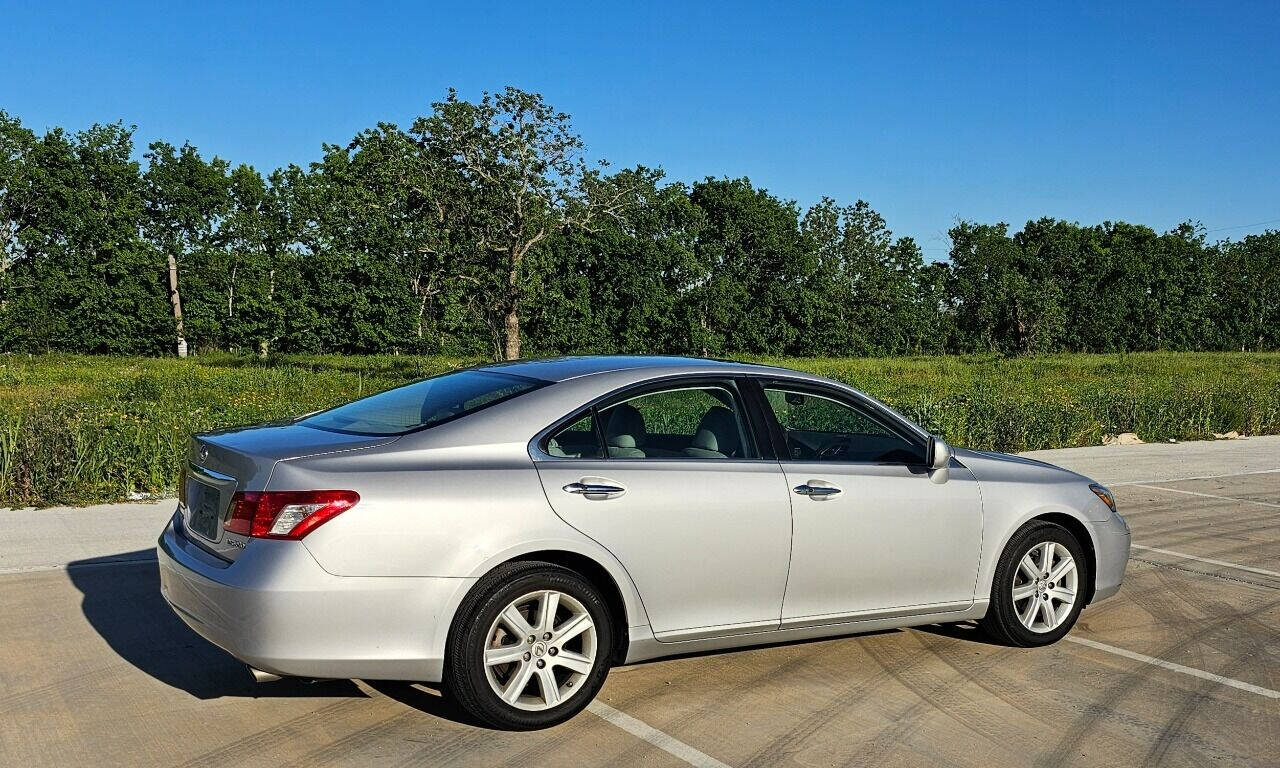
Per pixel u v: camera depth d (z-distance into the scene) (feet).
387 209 205.26
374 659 12.86
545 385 14.89
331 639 12.67
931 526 16.97
